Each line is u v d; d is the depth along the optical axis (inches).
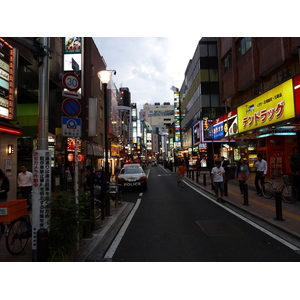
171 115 5940.0
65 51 681.6
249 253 182.7
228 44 909.8
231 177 714.8
